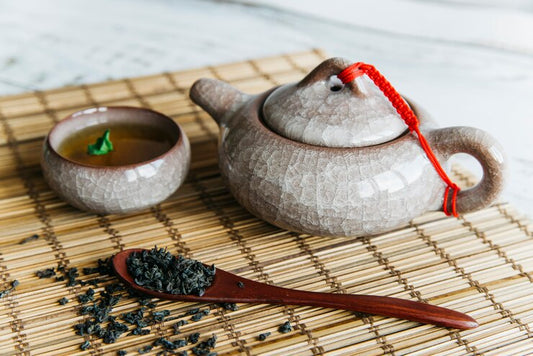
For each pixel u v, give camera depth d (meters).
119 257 0.47
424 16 0.87
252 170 0.47
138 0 0.85
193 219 0.51
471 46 0.79
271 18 0.82
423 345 0.44
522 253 0.49
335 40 0.77
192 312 0.45
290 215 0.47
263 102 0.50
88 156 0.51
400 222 0.47
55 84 0.66
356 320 0.45
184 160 0.51
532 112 0.67
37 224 0.50
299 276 0.48
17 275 0.47
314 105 0.47
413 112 0.49
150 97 0.62
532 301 0.46
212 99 0.51
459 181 0.55
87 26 0.77
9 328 0.44
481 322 0.45
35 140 0.57
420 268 0.48
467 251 0.49
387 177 0.46
